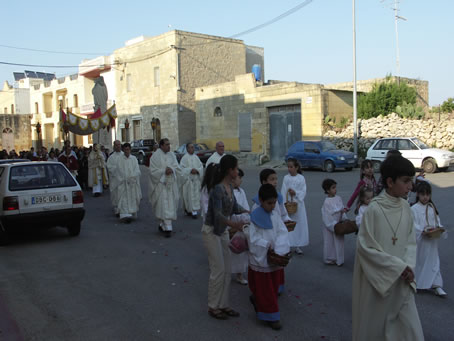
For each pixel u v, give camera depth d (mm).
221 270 4695
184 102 34875
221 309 4766
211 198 4684
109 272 6430
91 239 8641
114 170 10516
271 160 28141
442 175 17406
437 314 4676
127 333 4383
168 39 34531
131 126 39562
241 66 38250
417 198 5285
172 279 6066
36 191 8086
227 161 4680
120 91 40469
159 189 8867
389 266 3137
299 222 7039
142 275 6262
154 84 36500
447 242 7605
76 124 16281
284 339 4191
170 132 35312
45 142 53250
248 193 14844
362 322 3350
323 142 22156
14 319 4766
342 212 6473
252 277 4566
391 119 24266
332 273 6180
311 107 25297
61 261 7055
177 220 10680
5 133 51312
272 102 27453
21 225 7910
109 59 41750
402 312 3225
